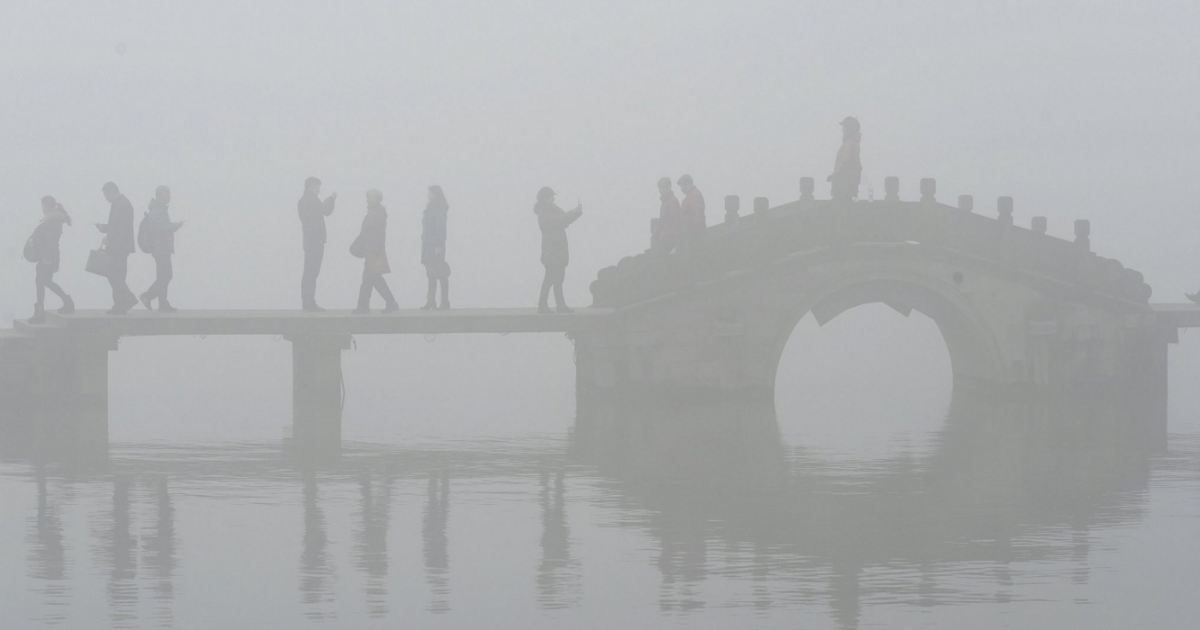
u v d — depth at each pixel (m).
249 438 47.94
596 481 38.62
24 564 28.56
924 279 60.56
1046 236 61.56
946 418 55.25
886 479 39.09
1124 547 30.55
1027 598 26.45
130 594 26.48
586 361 63.06
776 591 26.89
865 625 24.72
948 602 26.17
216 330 53.94
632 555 29.75
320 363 58.62
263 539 30.98
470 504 35.19
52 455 42.69
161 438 47.53
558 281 58.25
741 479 39.00
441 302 59.47
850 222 60.06
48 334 53.19
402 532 31.88
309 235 56.94
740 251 59.78
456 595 26.66
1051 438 48.34
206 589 26.86
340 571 28.36
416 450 44.84
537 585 27.36
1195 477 39.56
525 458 42.91
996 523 32.97
